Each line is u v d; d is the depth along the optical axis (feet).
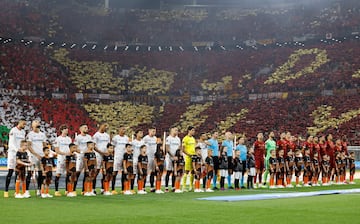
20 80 176.55
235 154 75.72
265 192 68.49
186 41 215.51
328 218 39.63
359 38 194.80
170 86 196.85
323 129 157.58
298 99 176.76
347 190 70.95
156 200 54.44
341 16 205.36
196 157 69.87
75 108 178.81
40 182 57.57
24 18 201.98
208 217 39.81
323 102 171.32
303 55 197.06
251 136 163.02
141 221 37.37
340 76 177.27
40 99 175.32
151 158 68.74
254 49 210.18
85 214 41.27
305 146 86.22
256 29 213.87
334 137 151.53
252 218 39.34
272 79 188.65
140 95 191.72
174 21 223.92
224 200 54.34
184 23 223.10
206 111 183.52
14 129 57.21
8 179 56.80
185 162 71.56
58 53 199.82
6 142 149.18
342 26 198.49
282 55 201.46
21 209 44.50
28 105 169.68
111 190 68.69
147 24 220.84
